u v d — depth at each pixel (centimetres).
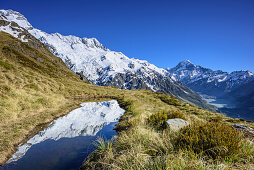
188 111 1928
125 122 1001
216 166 286
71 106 1588
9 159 493
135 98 2734
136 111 1362
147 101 2591
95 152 531
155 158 360
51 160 487
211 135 392
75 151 557
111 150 494
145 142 495
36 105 1180
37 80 2177
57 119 1072
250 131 613
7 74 1677
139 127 696
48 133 768
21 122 854
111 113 1423
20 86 1583
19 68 2419
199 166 282
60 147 594
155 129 719
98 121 1085
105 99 2581
